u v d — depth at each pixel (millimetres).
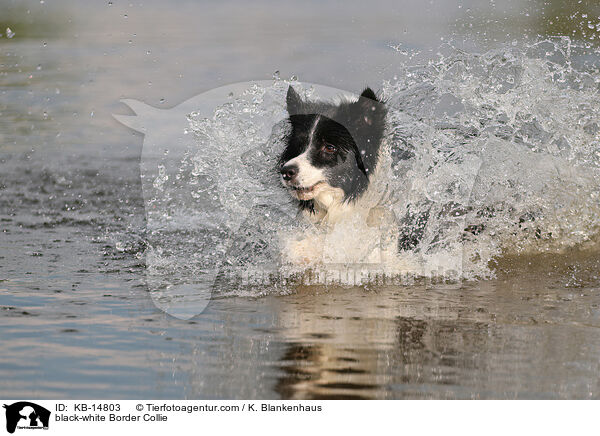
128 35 23172
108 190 10336
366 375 4391
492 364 4562
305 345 4902
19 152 12391
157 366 4539
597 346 4879
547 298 6102
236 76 16359
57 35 22828
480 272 6996
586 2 20891
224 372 4445
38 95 15758
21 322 5344
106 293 6152
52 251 7520
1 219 8812
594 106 8094
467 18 21891
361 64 16469
